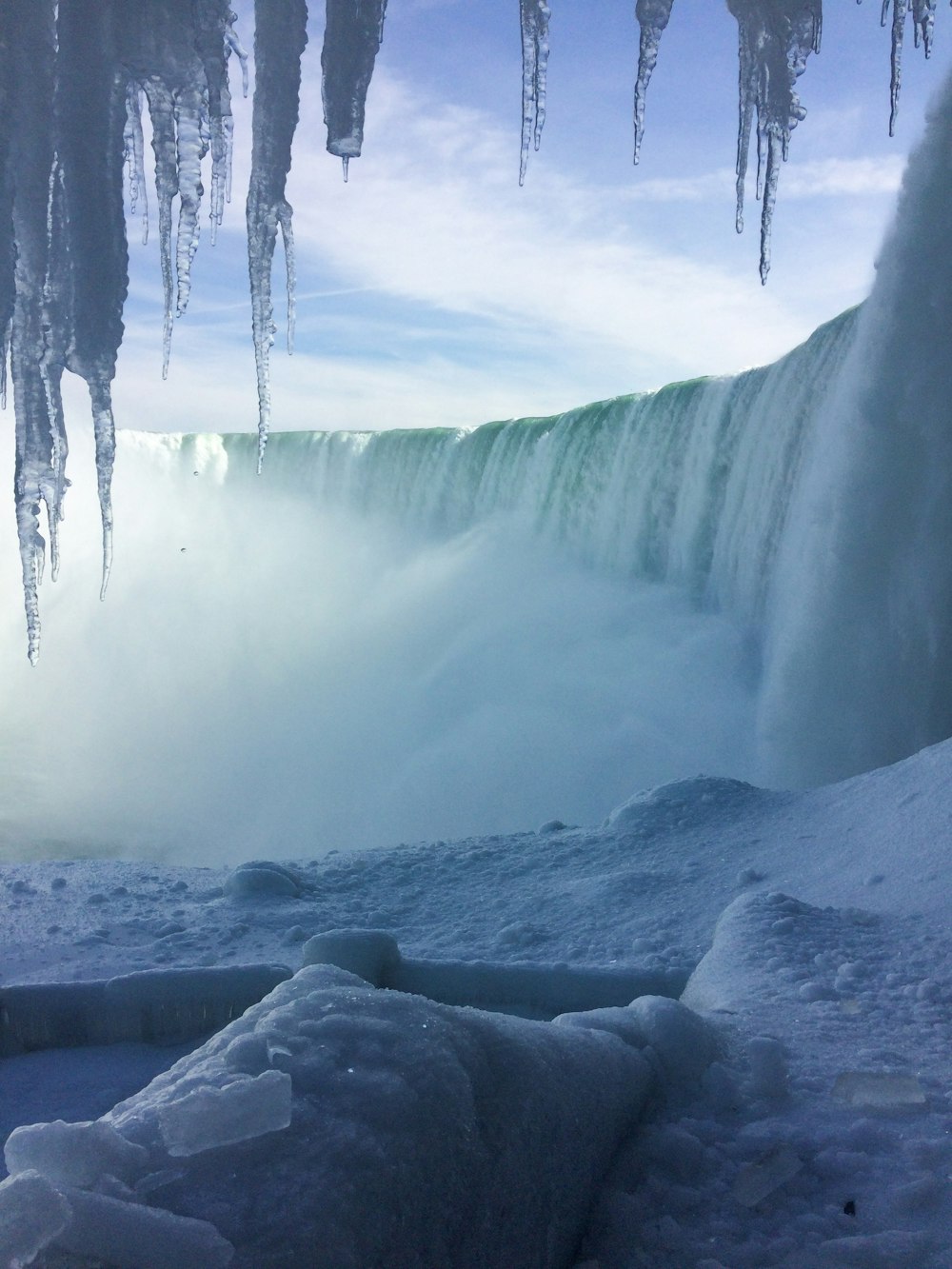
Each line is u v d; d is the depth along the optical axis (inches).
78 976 152.1
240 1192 54.9
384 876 216.8
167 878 217.0
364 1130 60.4
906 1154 83.9
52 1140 56.5
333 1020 70.4
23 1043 127.7
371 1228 55.8
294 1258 51.7
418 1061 67.7
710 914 178.7
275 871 203.9
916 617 417.1
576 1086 81.0
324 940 139.5
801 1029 113.4
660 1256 74.5
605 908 186.5
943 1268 70.1
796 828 215.9
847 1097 94.6
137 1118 60.2
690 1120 91.5
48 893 202.1
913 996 124.5
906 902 164.2
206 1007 132.1
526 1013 143.0
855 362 433.7
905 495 418.0
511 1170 68.8
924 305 402.0
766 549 566.9
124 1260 50.0
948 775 202.5
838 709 441.4
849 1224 76.1
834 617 442.3
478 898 200.7
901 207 404.8
